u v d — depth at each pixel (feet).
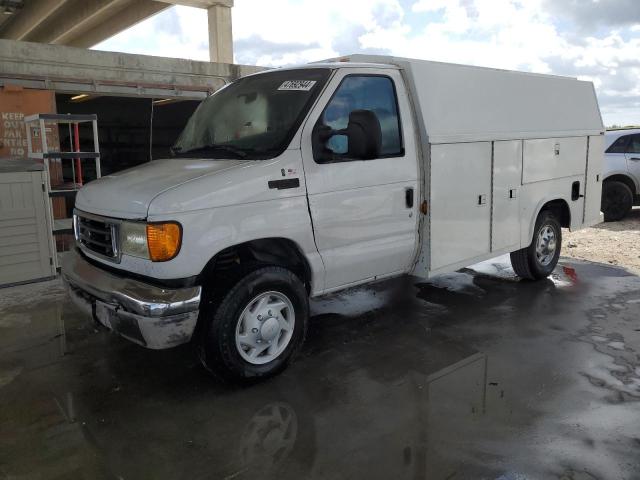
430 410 11.82
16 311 18.28
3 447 10.66
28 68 28.76
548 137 20.26
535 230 20.63
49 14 71.26
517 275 21.56
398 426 11.22
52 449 10.58
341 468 9.86
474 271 23.29
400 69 15.65
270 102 14.42
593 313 17.84
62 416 11.81
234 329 12.41
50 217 21.25
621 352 14.73
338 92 14.08
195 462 10.12
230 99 15.83
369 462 10.02
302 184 13.21
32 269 21.11
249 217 12.40
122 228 12.25
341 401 12.30
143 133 37.99
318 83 14.02
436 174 15.80
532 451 10.22
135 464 10.09
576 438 10.63
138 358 14.71
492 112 17.92
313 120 13.52
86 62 30.76
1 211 20.15
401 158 15.24
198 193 11.79
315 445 10.60
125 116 37.01
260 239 13.08
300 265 14.14
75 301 13.74
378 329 16.72
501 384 12.96
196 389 12.97
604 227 33.76
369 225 14.67
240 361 12.64
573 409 11.74
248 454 10.32
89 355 14.92
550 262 21.79
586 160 22.70
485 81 17.81
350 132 13.21
